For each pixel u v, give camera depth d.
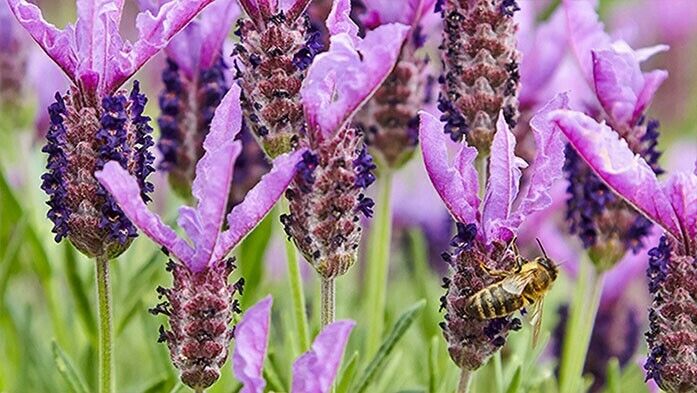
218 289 0.33
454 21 0.37
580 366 0.40
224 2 0.39
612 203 0.39
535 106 0.42
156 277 0.44
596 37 0.38
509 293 0.34
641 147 0.38
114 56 0.34
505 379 0.41
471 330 0.34
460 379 0.35
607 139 0.33
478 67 0.37
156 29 0.34
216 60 0.39
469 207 0.34
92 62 0.33
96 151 0.34
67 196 0.34
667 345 0.34
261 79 0.35
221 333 0.34
